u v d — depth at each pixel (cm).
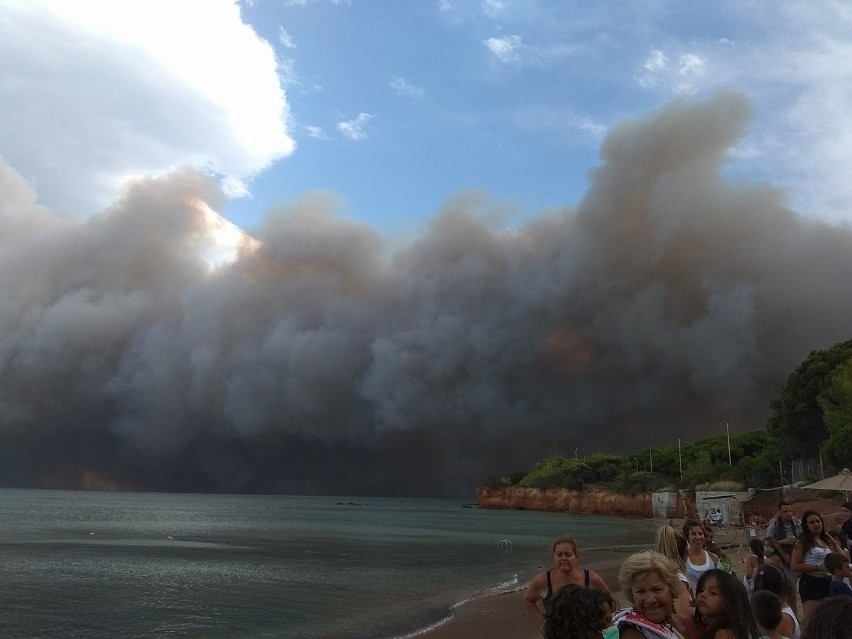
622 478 18775
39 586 3716
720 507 7969
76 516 13938
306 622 2552
